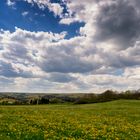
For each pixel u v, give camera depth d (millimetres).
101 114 42688
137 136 22344
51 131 22156
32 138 18625
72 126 25672
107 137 20953
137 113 46438
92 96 103438
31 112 40531
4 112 39062
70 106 65500
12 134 19984
